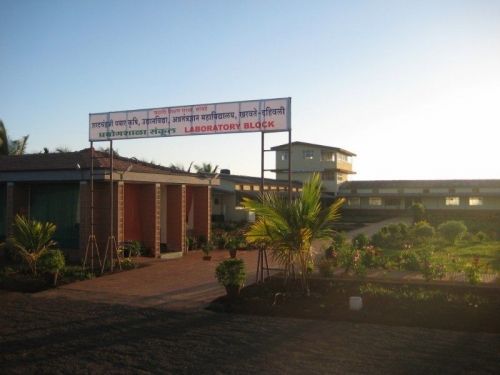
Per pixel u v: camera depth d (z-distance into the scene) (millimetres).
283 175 54625
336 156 53406
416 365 6664
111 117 15000
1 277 13875
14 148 35188
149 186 18766
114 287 12750
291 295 10953
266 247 11766
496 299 10125
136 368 6754
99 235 17141
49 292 12172
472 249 21109
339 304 10109
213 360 7016
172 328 8742
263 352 7328
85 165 16922
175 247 20141
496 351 7180
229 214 39875
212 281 13477
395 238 24484
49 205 18578
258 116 13023
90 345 7793
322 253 18625
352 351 7293
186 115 13938
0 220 19453
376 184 54312
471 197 50719
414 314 9227
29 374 6590
